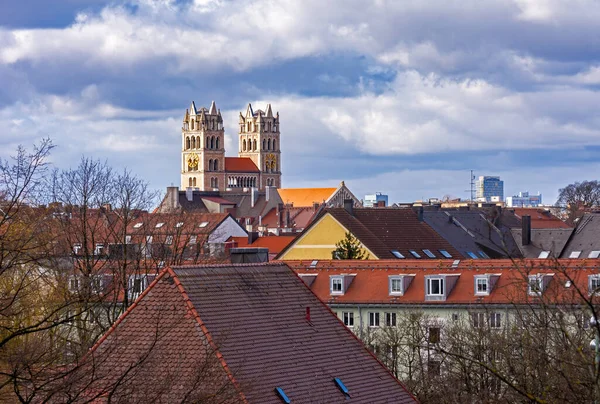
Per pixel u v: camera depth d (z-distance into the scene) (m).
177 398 54.22
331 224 157.25
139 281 102.69
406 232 161.62
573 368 47.88
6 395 51.81
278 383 57.81
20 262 59.75
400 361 106.06
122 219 121.00
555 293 54.78
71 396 50.31
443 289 122.06
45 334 62.97
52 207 95.81
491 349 76.50
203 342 57.06
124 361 56.97
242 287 63.22
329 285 129.38
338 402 59.03
